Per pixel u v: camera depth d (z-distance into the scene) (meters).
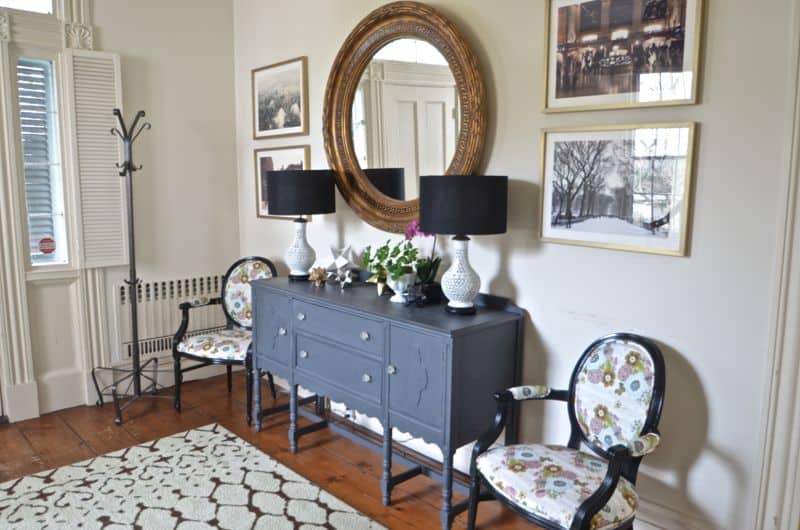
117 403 3.47
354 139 3.30
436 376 2.36
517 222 2.62
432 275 2.81
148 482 2.81
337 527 2.46
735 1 1.96
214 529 2.43
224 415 3.63
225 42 4.18
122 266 3.84
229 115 4.25
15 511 2.55
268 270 3.85
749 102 1.96
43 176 3.54
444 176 2.40
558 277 2.50
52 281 3.59
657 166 2.17
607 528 1.80
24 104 3.43
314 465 2.99
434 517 2.54
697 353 2.14
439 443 2.38
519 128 2.57
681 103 2.08
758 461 2.01
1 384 3.44
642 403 2.08
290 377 3.14
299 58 3.62
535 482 1.94
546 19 2.41
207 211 4.20
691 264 2.13
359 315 2.68
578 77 2.35
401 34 2.96
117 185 3.73
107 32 3.66
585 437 2.24
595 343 2.29
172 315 4.09
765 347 1.98
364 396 2.70
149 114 3.88
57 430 3.39
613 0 2.23
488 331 2.45
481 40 2.67
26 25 3.34
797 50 1.84
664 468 2.25
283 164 3.87
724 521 2.12
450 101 2.77
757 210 1.97
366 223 3.34
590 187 2.36
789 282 1.90
